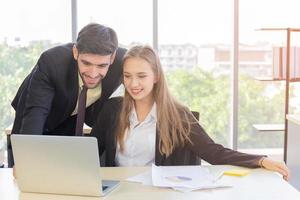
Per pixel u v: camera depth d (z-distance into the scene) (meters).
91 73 1.88
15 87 3.84
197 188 1.58
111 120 2.11
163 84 2.04
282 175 1.76
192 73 3.96
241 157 1.87
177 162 2.05
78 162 1.48
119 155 2.08
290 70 3.57
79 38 1.86
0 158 2.79
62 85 2.03
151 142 2.05
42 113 1.97
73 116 2.25
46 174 1.52
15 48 3.82
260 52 3.90
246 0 3.85
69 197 1.52
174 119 2.03
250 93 3.95
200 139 2.00
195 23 3.90
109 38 1.86
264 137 3.99
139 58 1.96
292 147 3.15
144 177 1.73
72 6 3.79
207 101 3.99
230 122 4.00
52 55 2.04
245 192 1.54
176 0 3.87
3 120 3.81
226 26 3.92
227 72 3.98
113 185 1.62
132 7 3.84
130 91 2.00
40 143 1.48
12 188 1.63
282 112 3.96
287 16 3.86
